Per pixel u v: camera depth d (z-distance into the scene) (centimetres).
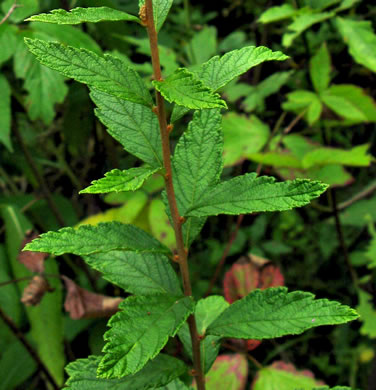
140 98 31
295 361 86
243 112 77
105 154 80
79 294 51
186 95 28
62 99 58
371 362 84
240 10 88
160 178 64
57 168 88
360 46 59
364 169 87
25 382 79
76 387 34
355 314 32
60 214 80
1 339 71
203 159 35
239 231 84
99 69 31
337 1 62
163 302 32
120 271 35
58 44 30
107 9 31
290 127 68
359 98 65
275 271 49
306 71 74
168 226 61
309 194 31
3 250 68
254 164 78
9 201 79
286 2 75
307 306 33
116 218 63
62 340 64
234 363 50
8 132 58
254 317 34
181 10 91
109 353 29
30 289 53
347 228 89
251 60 31
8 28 57
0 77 58
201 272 83
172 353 62
